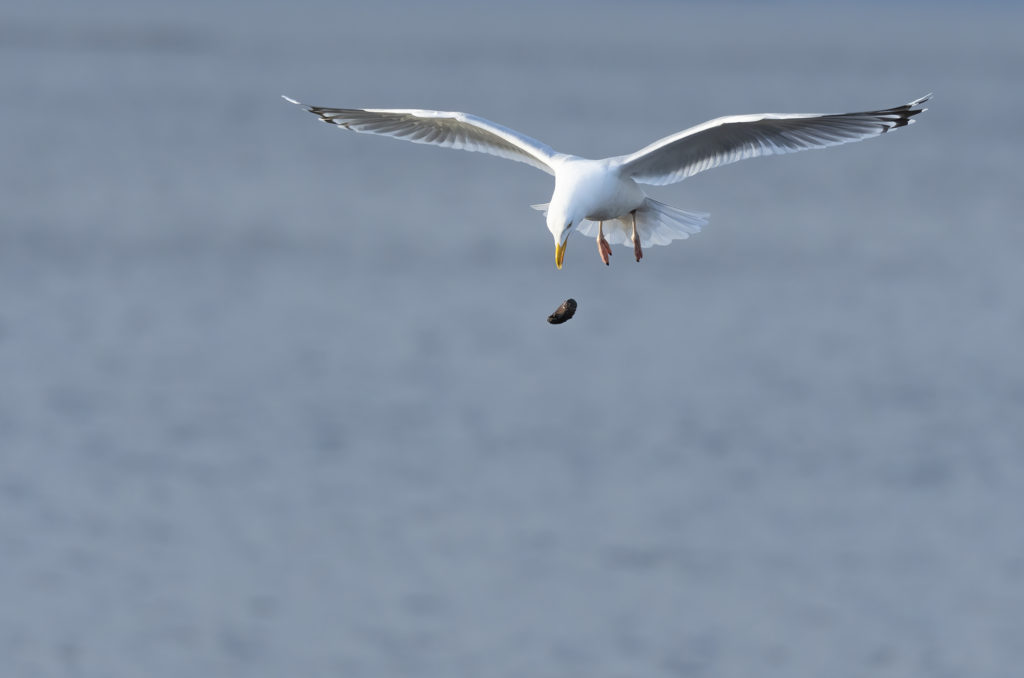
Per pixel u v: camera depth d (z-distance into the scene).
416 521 23.14
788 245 52.25
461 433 28.17
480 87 139.88
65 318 37.56
